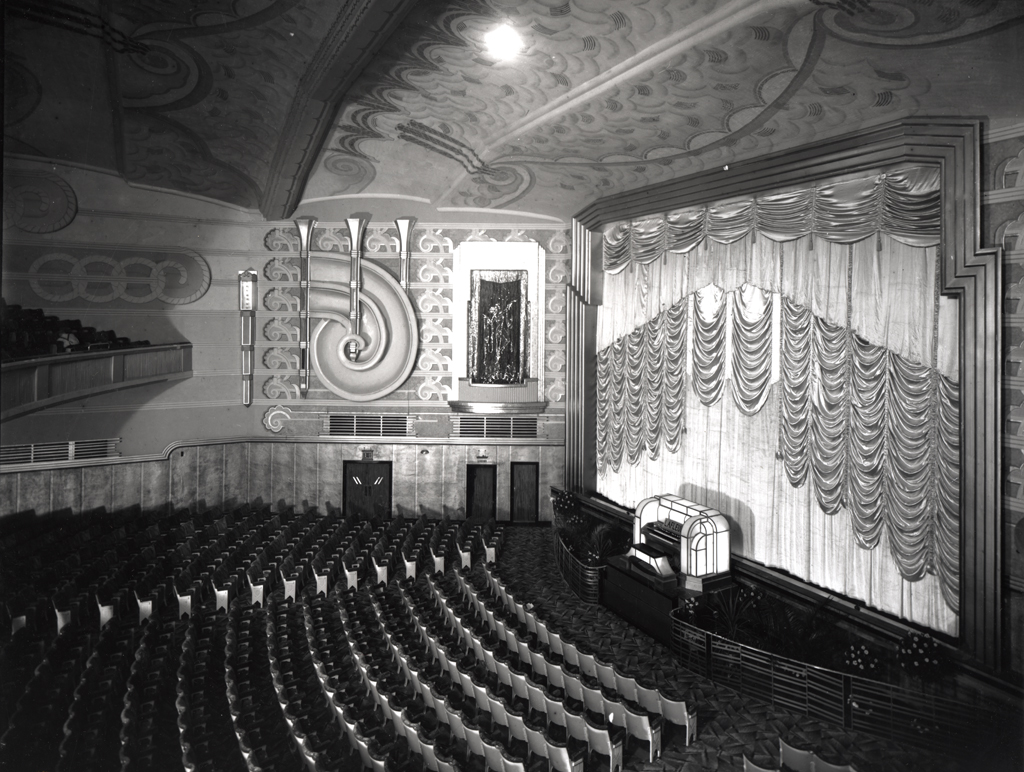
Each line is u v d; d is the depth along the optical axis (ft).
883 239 39.88
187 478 66.39
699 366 52.54
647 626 44.06
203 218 66.95
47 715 31.73
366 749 29.84
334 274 69.77
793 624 40.88
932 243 37.09
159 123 50.26
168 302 66.03
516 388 69.31
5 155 55.47
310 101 44.14
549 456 70.03
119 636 40.70
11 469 57.52
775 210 45.93
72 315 61.82
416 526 63.05
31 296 60.29
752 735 32.83
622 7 33.09
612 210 59.98
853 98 36.94
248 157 55.77
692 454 53.42
